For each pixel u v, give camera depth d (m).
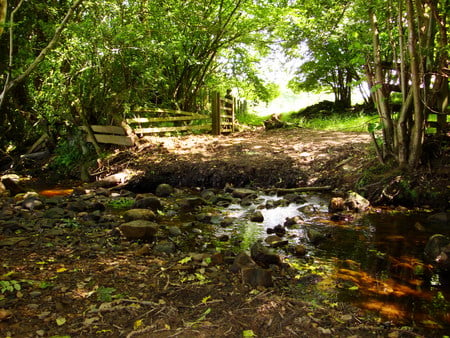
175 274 3.19
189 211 5.67
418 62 5.62
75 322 2.38
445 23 5.33
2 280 2.89
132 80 9.34
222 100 11.72
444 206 5.49
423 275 3.42
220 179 7.40
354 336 2.36
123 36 7.94
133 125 10.08
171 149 8.99
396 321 2.60
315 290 3.07
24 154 10.46
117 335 2.27
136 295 2.78
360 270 3.52
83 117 9.12
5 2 5.24
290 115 19.86
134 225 4.12
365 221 5.06
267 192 6.80
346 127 11.76
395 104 6.28
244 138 10.52
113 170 8.20
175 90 12.38
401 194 5.82
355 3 6.22
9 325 2.31
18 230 4.28
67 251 3.65
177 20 10.34
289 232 4.64
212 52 13.42
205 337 2.27
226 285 3.01
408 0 5.25
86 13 9.16
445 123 6.16
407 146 6.05
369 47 6.07
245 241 4.30
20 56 8.16
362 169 6.63
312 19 8.80
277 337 2.31
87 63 8.49
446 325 2.57
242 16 12.40
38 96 9.32
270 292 2.90
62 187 7.86
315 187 6.66
